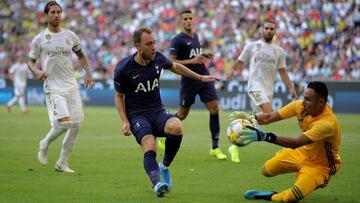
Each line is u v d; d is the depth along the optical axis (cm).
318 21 8669
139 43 2044
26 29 10412
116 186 2298
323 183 1981
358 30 8388
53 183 2361
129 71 2095
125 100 2148
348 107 6794
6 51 9881
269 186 2341
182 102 3456
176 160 3116
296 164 2017
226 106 7469
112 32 9938
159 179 2006
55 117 2638
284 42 8375
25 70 7125
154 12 10031
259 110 3412
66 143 2666
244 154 3381
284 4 9112
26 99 9056
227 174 2642
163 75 8388
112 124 5478
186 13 3375
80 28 10138
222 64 8481
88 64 2809
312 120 1955
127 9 10244
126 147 3691
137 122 2089
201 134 4603
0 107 8525
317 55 8119
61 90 2655
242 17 9206
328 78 7600
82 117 2706
